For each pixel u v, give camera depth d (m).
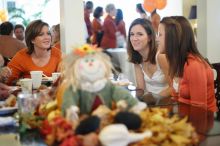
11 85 2.31
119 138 0.74
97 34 5.73
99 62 0.89
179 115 1.13
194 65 1.60
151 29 2.22
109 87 0.91
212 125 1.03
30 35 2.67
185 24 1.69
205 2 3.81
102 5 6.38
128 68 2.80
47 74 2.66
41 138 0.96
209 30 3.83
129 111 0.84
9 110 1.25
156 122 0.83
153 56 2.19
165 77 2.12
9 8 6.27
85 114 0.86
